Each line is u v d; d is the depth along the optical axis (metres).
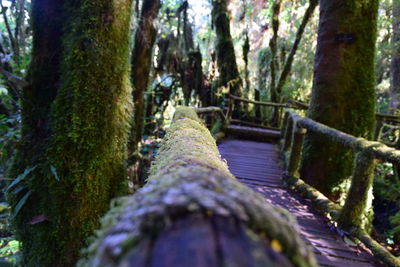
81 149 2.33
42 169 2.29
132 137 5.26
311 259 0.41
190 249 0.33
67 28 2.37
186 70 9.45
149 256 0.34
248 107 10.23
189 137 1.40
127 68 2.64
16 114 3.24
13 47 4.84
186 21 9.24
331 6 4.38
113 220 0.48
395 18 10.05
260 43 14.41
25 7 4.97
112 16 2.44
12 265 2.85
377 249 2.34
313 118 4.41
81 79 2.34
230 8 10.96
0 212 2.69
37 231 2.31
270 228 0.39
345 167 4.11
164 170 0.79
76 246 2.28
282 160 5.64
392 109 9.66
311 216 3.22
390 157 2.32
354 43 4.25
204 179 0.48
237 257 0.32
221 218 0.38
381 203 5.57
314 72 4.61
